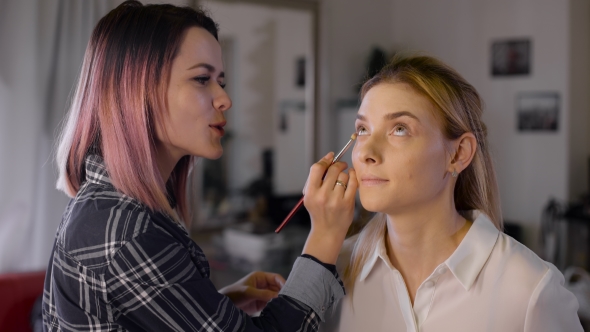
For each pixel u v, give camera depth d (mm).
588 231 3135
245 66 2977
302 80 3264
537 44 3395
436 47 3805
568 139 3297
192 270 773
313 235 830
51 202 2109
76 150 851
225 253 2766
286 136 3188
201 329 748
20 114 2023
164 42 814
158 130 834
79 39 2166
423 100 738
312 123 3322
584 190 3494
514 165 3533
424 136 730
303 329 790
